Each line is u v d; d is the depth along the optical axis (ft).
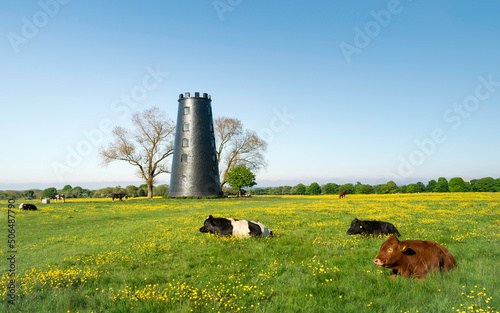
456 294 16.66
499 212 63.57
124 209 105.60
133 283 22.63
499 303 15.19
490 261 23.13
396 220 54.19
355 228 40.11
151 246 35.53
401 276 20.39
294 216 64.44
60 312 17.24
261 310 16.20
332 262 25.35
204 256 29.99
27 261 32.40
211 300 17.78
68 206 119.14
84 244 41.09
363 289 18.80
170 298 18.52
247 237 39.04
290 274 22.84
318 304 16.84
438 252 20.89
